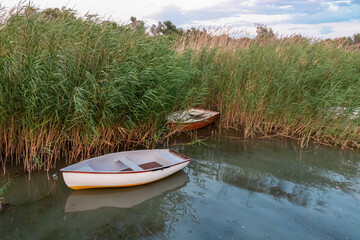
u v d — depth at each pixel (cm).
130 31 782
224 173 665
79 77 615
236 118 1038
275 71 924
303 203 536
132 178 561
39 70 564
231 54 1077
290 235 443
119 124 726
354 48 1288
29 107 563
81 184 534
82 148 678
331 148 847
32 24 616
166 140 872
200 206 518
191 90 859
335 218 490
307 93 893
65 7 712
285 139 913
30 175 595
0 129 592
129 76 653
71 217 470
